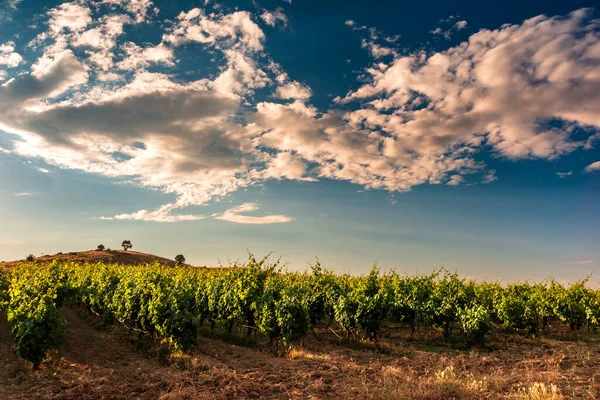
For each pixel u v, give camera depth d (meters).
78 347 15.39
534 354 14.90
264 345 16.39
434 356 14.46
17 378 11.08
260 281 19.88
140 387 10.39
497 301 22.22
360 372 11.92
